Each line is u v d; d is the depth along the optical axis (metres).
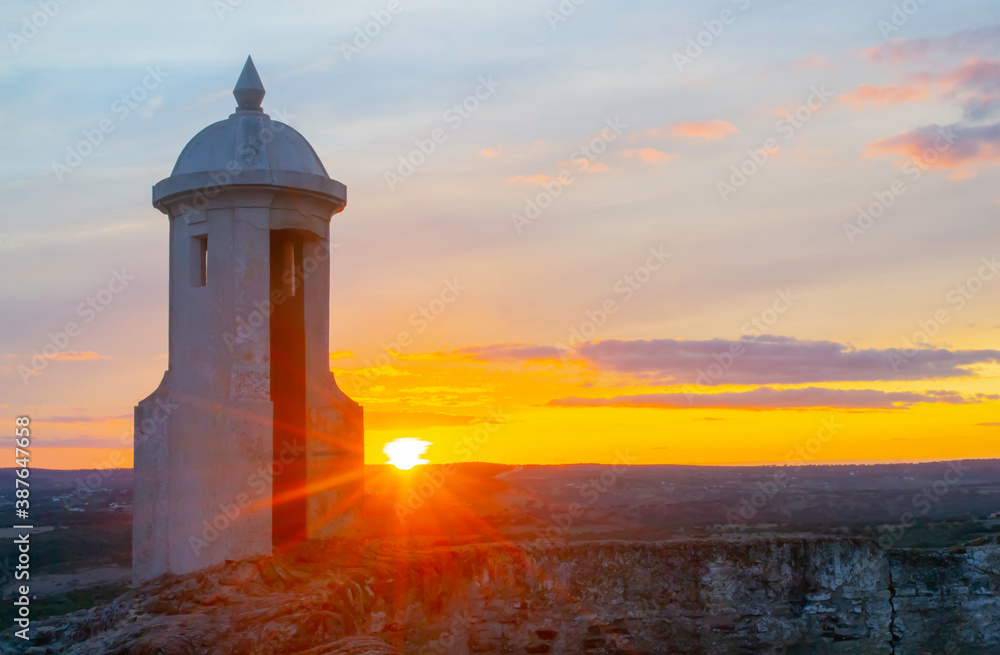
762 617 11.73
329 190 11.04
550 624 11.38
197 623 8.51
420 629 10.60
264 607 8.81
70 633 10.03
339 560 10.59
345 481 11.29
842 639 11.81
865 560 11.97
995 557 12.08
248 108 11.43
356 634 9.41
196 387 10.71
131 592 9.91
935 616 11.95
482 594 11.30
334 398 11.30
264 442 10.27
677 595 11.67
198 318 10.80
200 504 10.46
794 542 11.95
